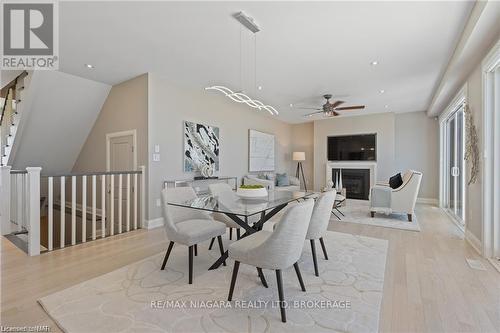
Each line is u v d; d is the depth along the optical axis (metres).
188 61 3.60
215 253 2.98
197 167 4.98
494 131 2.86
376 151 7.16
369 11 2.40
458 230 4.01
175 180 4.49
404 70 3.92
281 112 7.00
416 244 3.31
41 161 5.30
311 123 8.69
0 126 4.88
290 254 1.79
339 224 4.38
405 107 6.48
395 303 1.93
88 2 2.29
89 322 1.68
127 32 2.81
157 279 2.31
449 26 2.66
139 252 3.01
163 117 4.31
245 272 2.47
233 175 6.08
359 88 4.83
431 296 2.02
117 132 4.59
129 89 4.36
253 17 2.51
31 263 2.67
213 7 2.36
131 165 4.37
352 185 7.55
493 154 2.87
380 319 1.73
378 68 3.83
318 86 4.72
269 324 1.67
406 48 3.18
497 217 2.83
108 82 4.51
